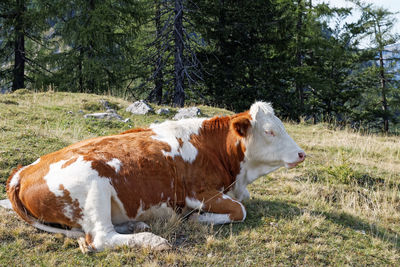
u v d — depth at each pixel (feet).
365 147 33.14
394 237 16.74
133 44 84.84
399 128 110.22
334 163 27.68
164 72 71.46
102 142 15.10
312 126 44.50
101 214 13.41
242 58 76.95
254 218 16.67
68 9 75.00
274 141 16.66
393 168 27.81
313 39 85.20
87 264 12.60
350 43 94.94
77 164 13.73
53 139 23.43
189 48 65.10
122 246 13.28
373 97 102.42
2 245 13.25
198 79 74.90
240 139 16.88
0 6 78.74
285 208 18.28
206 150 16.47
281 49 81.46
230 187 17.24
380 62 98.22
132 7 74.64
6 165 19.03
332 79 92.38
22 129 24.71
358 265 13.94
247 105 75.87
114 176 13.96
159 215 15.26
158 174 14.87
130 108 38.70
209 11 74.33
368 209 20.22
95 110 36.76
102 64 73.31
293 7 84.12
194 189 15.76
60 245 13.58
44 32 82.43
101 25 71.51
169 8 65.98
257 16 74.49
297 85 87.66
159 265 12.64
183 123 17.06
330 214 18.16
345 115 98.32
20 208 14.26
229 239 14.52
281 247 14.39
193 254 13.56
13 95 39.14
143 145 15.25
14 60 83.56
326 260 13.94
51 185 13.60
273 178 23.63
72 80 75.20
